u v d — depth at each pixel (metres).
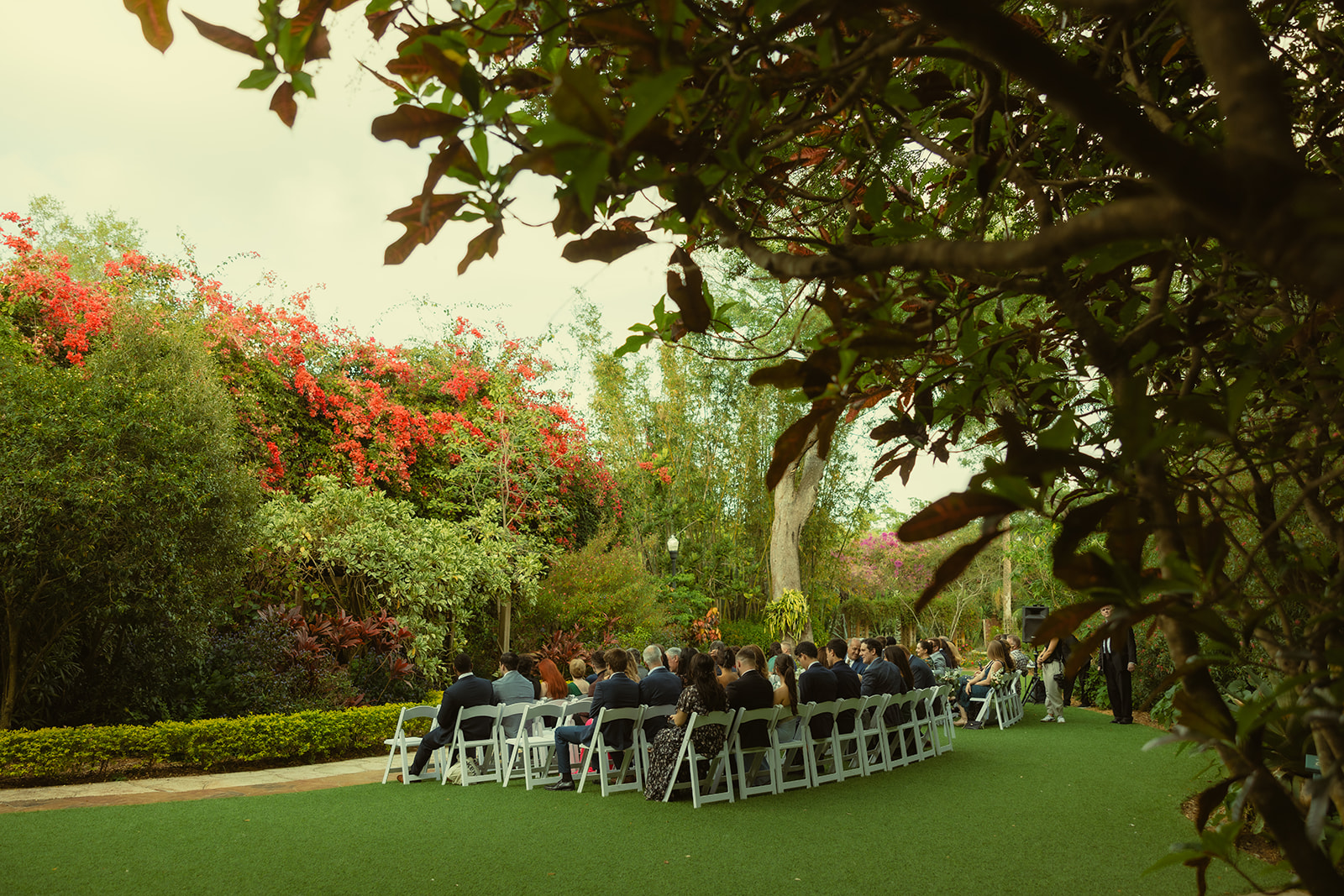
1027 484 0.84
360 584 12.12
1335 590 0.96
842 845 4.93
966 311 1.65
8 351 9.13
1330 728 0.85
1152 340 1.34
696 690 6.09
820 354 1.13
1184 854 1.00
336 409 13.90
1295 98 1.87
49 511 7.30
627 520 18.95
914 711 7.85
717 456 21.06
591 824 5.48
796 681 7.16
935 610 29.25
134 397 8.22
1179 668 0.91
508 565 13.14
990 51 0.60
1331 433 1.59
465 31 1.27
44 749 7.04
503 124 1.26
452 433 14.68
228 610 10.30
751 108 1.13
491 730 7.32
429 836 5.21
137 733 7.44
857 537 23.67
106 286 11.84
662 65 1.01
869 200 1.54
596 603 15.12
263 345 13.33
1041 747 8.47
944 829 5.27
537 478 14.91
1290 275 0.52
